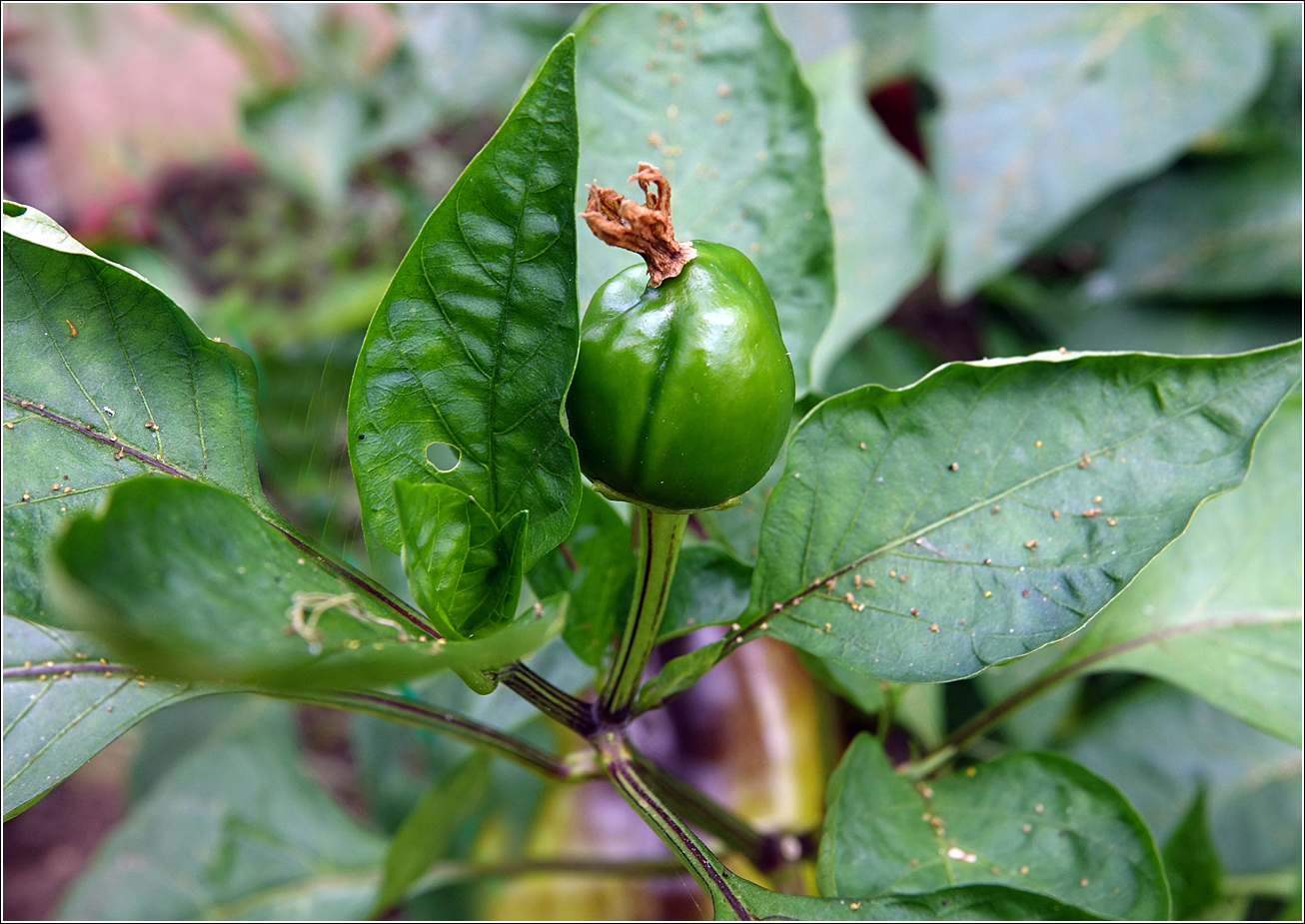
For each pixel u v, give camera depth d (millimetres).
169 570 188
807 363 285
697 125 295
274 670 187
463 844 470
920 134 537
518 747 289
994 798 288
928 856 279
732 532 311
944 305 552
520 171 220
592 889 452
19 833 632
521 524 231
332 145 583
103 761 665
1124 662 320
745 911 246
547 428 230
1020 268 497
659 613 247
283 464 487
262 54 689
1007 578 247
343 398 426
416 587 230
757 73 294
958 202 431
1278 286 434
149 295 239
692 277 217
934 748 326
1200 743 417
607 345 219
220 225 667
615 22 297
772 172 292
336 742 665
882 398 250
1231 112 414
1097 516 246
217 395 245
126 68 687
